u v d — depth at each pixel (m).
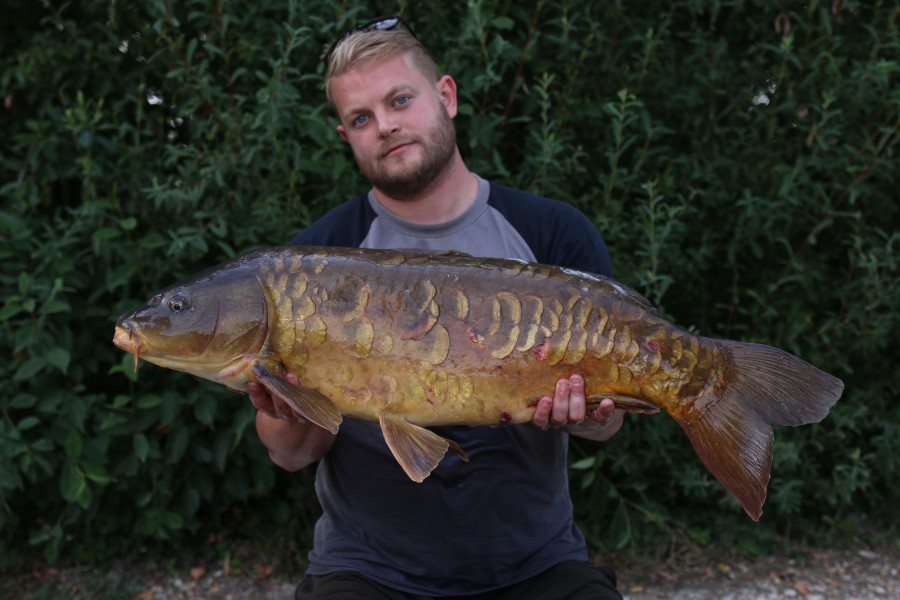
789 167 3.64
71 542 3.74
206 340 1.87
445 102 2.46
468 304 1.86
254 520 3.89
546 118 3.45
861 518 4.10
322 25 3.42
